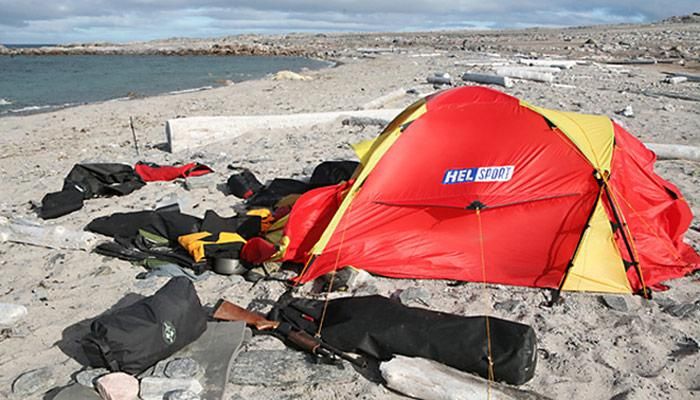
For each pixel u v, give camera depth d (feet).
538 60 100.78
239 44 315.78
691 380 13.01
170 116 55.36
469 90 19.79
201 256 18.83
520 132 18.62
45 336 15.06
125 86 95.86
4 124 52.39
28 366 13.76
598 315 15.97
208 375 12.72
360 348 13.75
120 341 12.35
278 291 17.43
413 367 12.67
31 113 62.08
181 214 21.59
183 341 13.50
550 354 14.05
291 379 12.98
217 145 38.83
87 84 100.01
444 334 13.24
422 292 16.85
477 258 18.12
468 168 18.44
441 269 18.08
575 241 17.58
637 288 17.11
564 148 18.21
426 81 76.95
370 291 17.16
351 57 171.83
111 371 12.75
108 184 27.89
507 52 145.38
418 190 18.56
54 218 24.50
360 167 19.39
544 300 16.78
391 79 83.66
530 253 17.87
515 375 12.53
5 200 28.02
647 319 15.61
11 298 17.08
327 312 15.05
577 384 12.90
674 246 18.98
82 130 48.55
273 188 25.98
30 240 21.36
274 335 14.73
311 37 413.39
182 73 128.57
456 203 18.22
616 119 43.34
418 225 18.51
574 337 14.84
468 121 19.04
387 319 13.99
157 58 218.18
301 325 14.78
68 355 14.19
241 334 14.25
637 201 18.49
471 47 174.40
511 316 15.88
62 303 16.81
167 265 18.81
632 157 18.99
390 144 18.89
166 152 38.11
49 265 19.53
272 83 85.25
